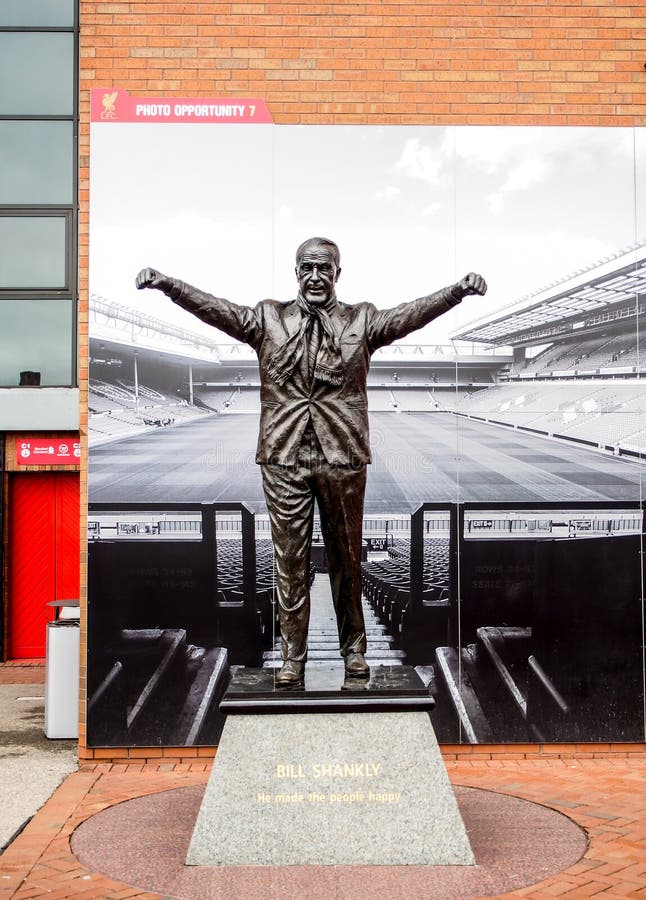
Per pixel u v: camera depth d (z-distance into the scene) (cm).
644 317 795
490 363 795
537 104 805
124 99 791
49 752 825
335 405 587
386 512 788
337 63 802
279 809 541
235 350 791
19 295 1383
